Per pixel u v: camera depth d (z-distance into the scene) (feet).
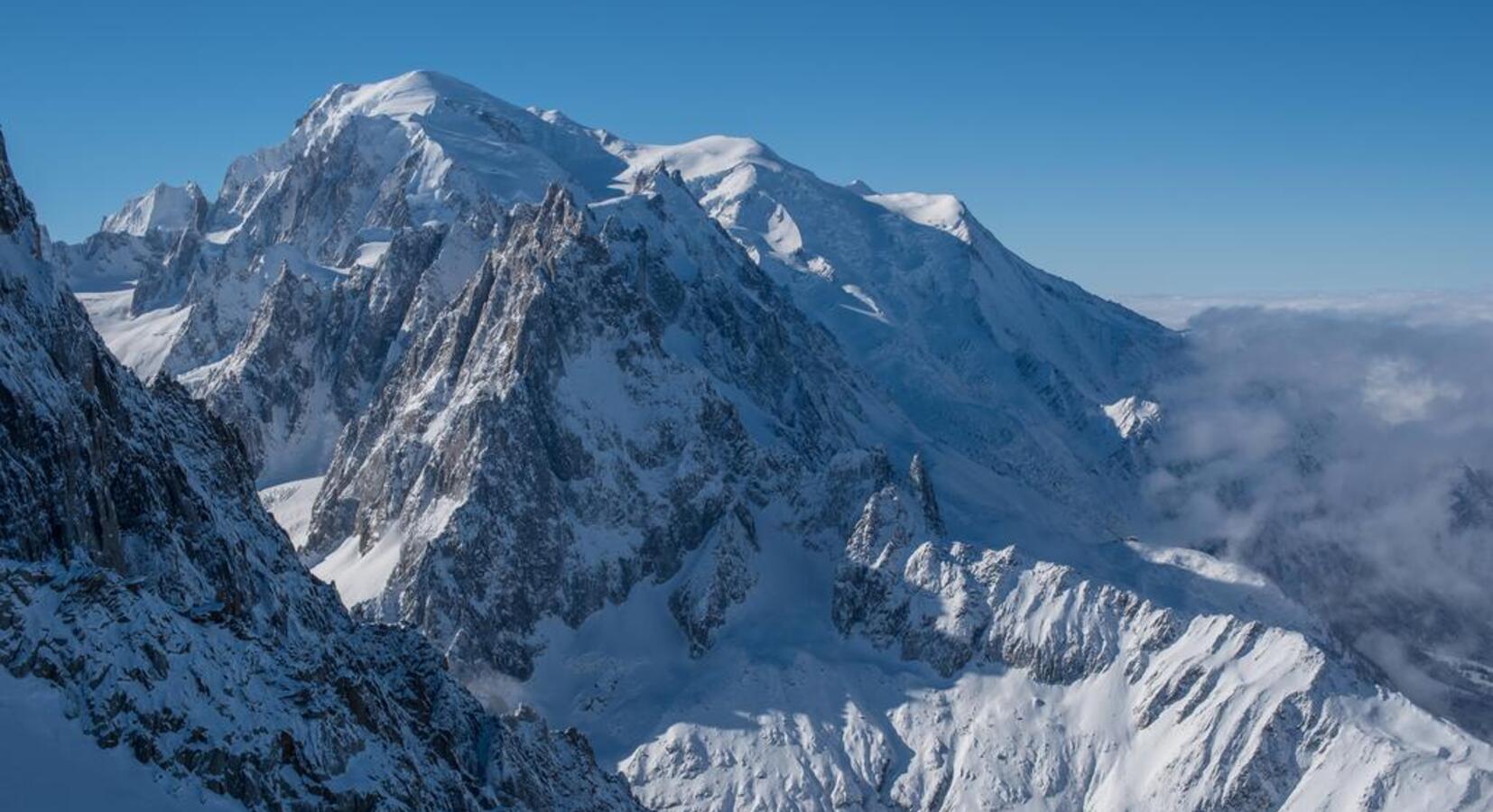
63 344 277.85
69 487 253.65
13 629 199.31
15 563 209.97
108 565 260.01
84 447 265.75
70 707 196.44
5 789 179.42
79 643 202.80
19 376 252.01
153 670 208.23
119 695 200.34
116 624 209.26
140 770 196.13
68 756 190.08
